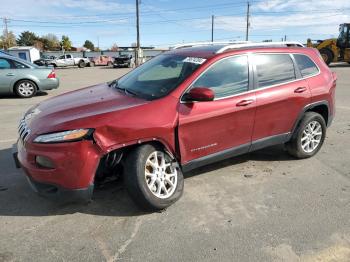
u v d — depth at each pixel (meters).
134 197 3.56
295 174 4.70
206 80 4.03
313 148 5.29
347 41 26.02
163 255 3.03
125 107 3.60
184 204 3.89
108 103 3.79
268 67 4.61
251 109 4.33
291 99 4.73
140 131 3.50
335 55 26.55
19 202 3.96
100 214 3.70
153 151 3.64
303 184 4.39
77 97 4.24
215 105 4.02
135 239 3.26
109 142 3.38
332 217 3.62
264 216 3.64
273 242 3.20
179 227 3.45
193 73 3.97
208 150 4.11
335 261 2.95
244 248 3.12
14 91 11.82
